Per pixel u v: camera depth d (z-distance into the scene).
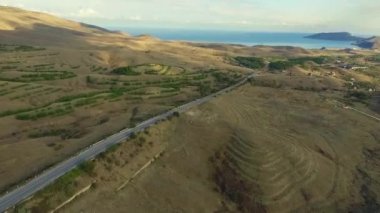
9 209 70.75
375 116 187.38
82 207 80.62
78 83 192.38
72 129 126.12
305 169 118.44
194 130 124.12
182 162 108.44
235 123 136.25
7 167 89.62
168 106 150.12
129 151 102.69
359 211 108.50
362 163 137.62
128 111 145.88
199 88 198.25
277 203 103.00
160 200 92.81
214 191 103.25
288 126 155.38
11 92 155.12
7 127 126.06
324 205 107.75
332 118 173.75
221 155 114.75
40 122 133.50
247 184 106.44
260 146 119.19
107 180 90.88
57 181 81.81
